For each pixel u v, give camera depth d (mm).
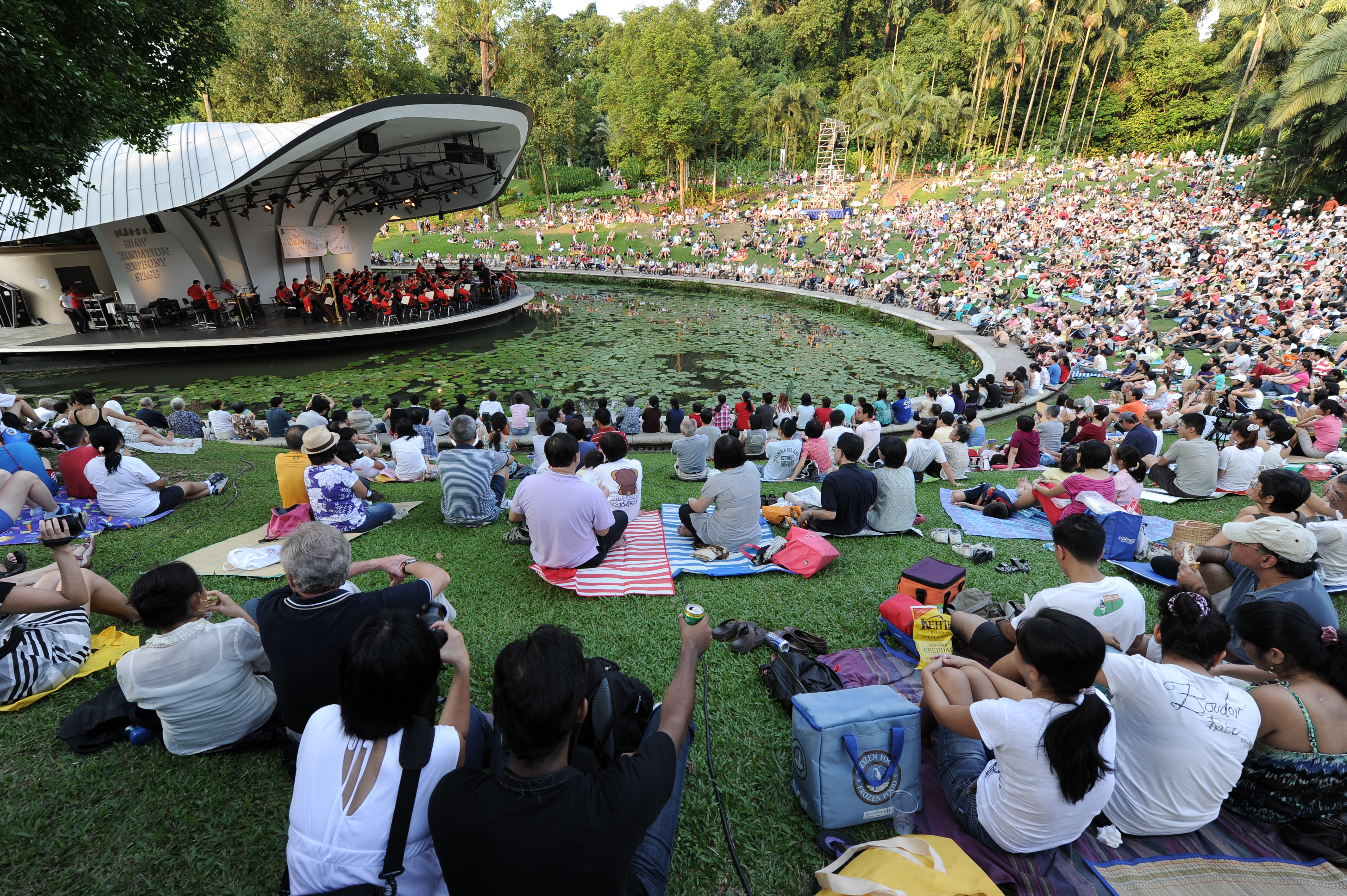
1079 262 31688
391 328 23016
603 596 4320
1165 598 2580
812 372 20266
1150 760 2344
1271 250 27406
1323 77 29281
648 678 3438
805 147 69625
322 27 38438
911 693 3148
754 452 10547
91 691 3229
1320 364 12789
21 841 2416
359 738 1713
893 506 5516
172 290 26156
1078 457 5535
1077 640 2039
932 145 62094
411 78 45531
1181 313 22094
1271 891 2164
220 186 19578
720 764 2850
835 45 71688
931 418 8680
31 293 24750
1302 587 3154
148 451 8484
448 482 5555
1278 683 2477
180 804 2588
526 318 29688
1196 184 44594
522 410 11555
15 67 4832
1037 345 20000
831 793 2436
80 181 6566
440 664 1791
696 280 37875
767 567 4727
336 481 5156
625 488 5582
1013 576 4781
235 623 2797
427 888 1754
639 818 1572
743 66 74438
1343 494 4445
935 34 65188
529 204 60062
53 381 19047
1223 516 6121
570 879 1489
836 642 3805
